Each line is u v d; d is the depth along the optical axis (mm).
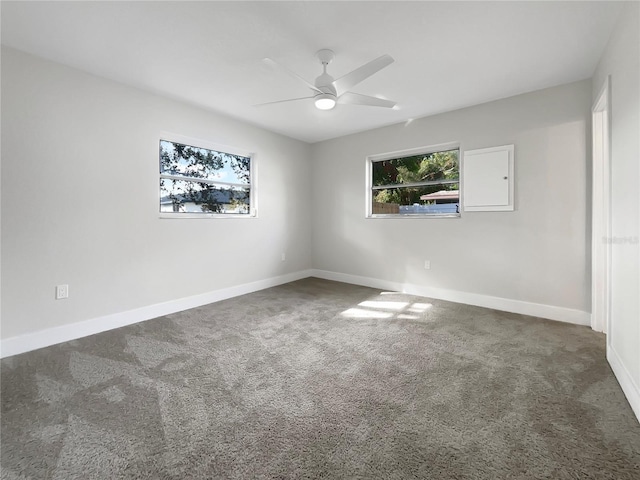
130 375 2094
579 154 3025
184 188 3691
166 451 1417
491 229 3576
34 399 1820
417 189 4281
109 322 2975
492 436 1503
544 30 2207
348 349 2490
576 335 2762
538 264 3285
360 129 4562
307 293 4301
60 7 1951
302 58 2586
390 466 1327
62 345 2594
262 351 2461
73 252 2750
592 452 1397
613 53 2176
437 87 3150
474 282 3727
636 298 1699
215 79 2963
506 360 2291
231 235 4125
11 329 2426
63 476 1282
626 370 1836
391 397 1834
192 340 2688
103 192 2932
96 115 2871
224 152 4121
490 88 3182
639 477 1261
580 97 3000
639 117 1684
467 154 3688
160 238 3389
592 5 1947
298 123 4285
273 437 1505
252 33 2242
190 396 1850
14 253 2438
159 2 1913
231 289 4117
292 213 5035
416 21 2107
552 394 1852
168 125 3408
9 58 2395
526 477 1266
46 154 2584
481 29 2199
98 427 1577
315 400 1808
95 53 2504
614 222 2127
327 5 1947
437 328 2951
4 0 1877
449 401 1791
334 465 1333
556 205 3162
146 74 2865
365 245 4730
